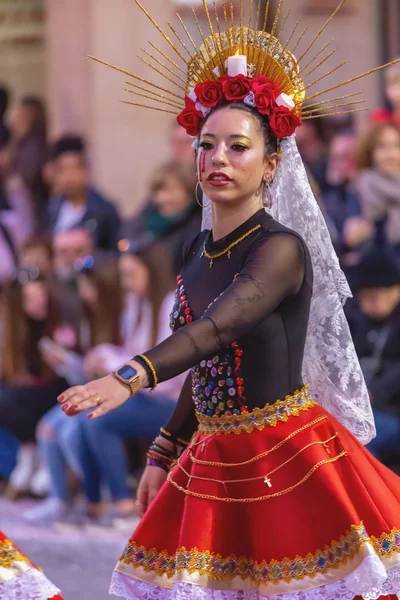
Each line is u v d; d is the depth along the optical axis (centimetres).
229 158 523
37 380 1233
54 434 1148
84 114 1845
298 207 560
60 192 1519
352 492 517
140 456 1188
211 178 525
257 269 509
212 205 545
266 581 502
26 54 2119
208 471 524
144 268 1151
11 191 1755
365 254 1145
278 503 511
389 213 1243
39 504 1230
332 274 561
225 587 512
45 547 1041
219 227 540
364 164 1277
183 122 539
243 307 494
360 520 505
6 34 2127
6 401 1224
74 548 1038
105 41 1827
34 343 1227
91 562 991
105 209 1484
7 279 1354
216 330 485
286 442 520
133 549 537
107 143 1834
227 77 533
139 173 1836
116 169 1836
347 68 1855
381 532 507
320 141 1497
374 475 528
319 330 570
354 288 1123
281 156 547
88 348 1202
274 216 564
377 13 1853
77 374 1215
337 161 1405
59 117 1853
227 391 528
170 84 1806
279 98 534
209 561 511
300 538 502
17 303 1226
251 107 529
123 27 1820
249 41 546
